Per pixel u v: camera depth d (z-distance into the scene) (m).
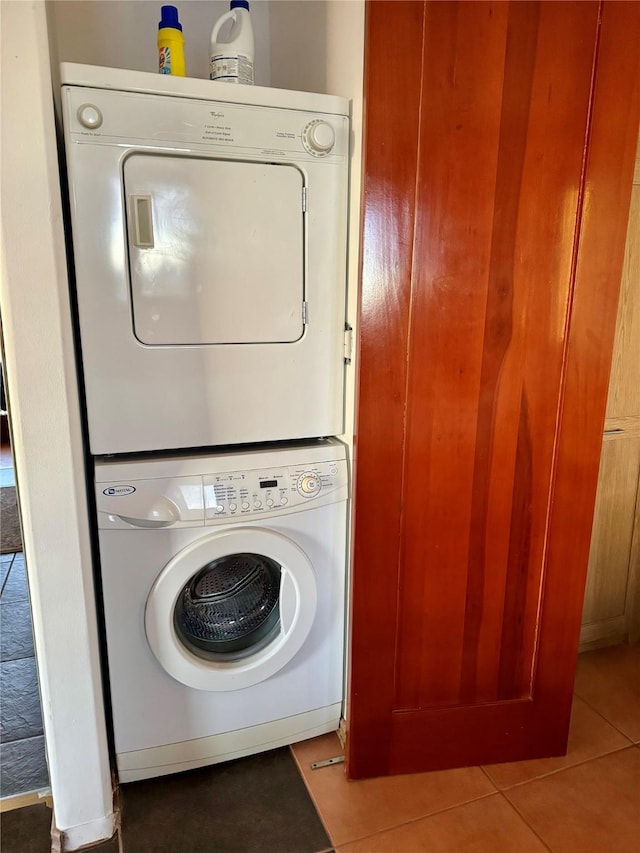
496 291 1.39
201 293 1.36
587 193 1.37
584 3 1.28
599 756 1.69
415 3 1.21
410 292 1.35
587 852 1.39
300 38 1.69
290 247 1.41
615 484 2.04
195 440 1.43
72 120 1.21
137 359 1.34
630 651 2.18
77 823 1.37
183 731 1.53
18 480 1.24
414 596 1.53
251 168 1.35
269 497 1.45
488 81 1.28
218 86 1.29
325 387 1.52
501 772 1.64
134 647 1.43
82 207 1.24
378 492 1.43
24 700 1.91
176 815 1.47
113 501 1.34
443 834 1.43
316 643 1.62
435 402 1.42
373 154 1.26
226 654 1.56
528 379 1.45
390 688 1.56
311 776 1.60
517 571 1.57
